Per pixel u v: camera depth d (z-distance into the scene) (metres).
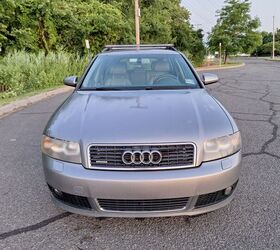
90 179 2.69
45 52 19.52
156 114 3.04
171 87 3.99
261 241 2.81
